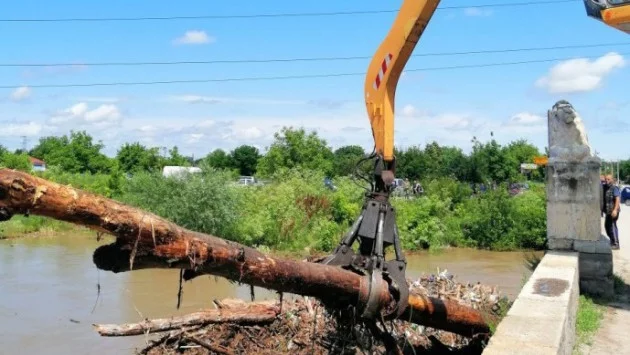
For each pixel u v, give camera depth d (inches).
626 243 619.2
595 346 271.9
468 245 861.2
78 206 145.6
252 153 2726.4
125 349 360.5
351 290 213.0
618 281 415.5
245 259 182.5
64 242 874.1
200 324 312.7
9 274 606.9
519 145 2190.0
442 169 1793.8
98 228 150.7
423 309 251.9
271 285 193.3
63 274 606.2
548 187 387.9
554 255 368.5
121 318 433.1
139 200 810.2
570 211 382.0
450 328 268.8
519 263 706.8
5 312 449.7
